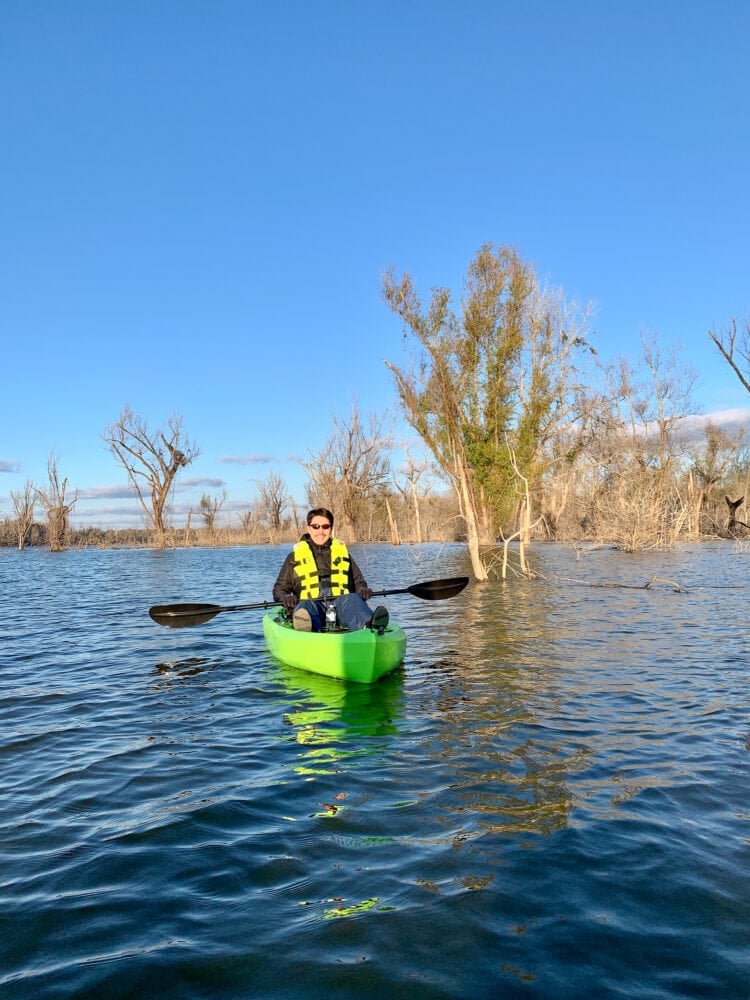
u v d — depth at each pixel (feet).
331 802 13.17
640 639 30.30
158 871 10.60
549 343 88.43
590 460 106.83
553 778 14.17
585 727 17.63
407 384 60.80
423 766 15.05
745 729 17.26
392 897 9.73
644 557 83.76
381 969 8.16
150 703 20.97
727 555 86.12
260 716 19.38
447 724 18.16
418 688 22.13
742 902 9.46
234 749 16.56
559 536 124.67
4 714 19.93
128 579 71.67
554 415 89.45
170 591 57.47
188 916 9.36
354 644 22.52
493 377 86.58
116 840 11.71
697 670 24.02
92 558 122.72
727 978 7.92
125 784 14.37
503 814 12.47
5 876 10.53
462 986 7.85
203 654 28.53
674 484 117.50
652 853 10.87
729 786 13.58
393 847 11.27
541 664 25.44
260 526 175.52
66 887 10.16
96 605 47.65
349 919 9.21
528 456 89.30
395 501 142.51
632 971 8.07
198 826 12.18
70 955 8.54
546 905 9.46
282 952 8.52
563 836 11.52
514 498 90.84
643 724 17.83
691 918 9.11
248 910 9.48
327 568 26.40
